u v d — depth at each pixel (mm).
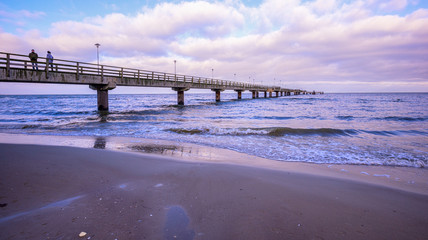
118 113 20547
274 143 7531
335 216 2527
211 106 33188
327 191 3305
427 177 4219
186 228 2162
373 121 15195
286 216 2486
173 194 3037
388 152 6328
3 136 8773
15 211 2473
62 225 2168
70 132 9805
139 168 4297
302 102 47000
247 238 2035
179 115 18875
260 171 4242
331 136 8969
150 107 30922
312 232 2168
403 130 10547
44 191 3080
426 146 7172
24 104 43781
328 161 5344
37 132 9844
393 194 3266
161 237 1995
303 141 7934
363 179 4000
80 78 15062
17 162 4457
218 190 3223
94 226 2158
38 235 1997
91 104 44250
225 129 10055
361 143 7625
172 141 7758
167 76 24859
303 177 3963
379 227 2309
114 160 4855
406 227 2326
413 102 48125
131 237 1979
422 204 2932
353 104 40125
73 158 4918
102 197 2900
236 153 6055
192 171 4125
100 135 9023
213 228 2180
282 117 17688
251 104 39062
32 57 12109
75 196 2928
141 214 2432
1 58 10742
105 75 17156
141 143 7324
